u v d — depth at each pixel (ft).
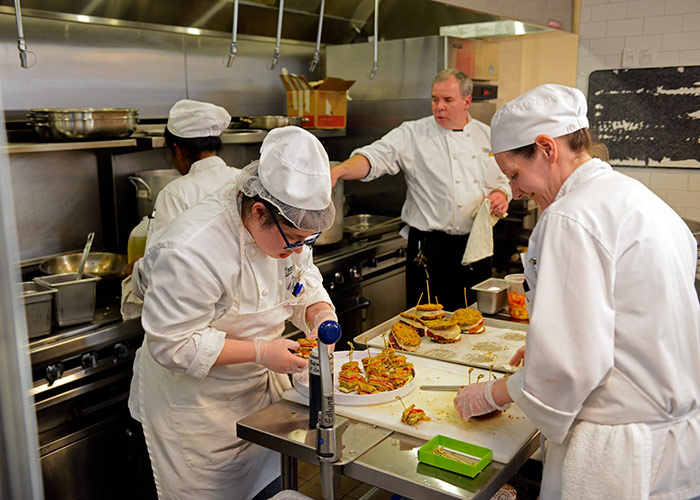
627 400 4.39
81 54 10.12
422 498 4.50
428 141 11.04
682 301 4.44
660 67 13.19
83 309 7.72
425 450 4.80
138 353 6.98
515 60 22.24
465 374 6.40
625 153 13.92
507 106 5.01
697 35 12.67
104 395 7.89
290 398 5.91
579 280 4.28
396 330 7.34
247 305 5.97
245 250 5.74
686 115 13.08
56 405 7.43
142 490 8.49
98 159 10.57
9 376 2.18
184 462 6.31
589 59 13.99
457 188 10.82
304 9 13.20
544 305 4.35
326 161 5.23
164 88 11.49
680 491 4.51
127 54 10.78
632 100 13.62
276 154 5.05
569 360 4.24
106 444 8.00
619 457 4.35
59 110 8.47
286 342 5.90
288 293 6.43
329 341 4.59
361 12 14.47
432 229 11.10
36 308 7.23
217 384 6.20
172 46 11.48
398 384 5.94
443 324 7.29
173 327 5.45
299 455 5.11
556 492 4.72
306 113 12.73
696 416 4.62
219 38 12.26
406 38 13.84
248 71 13.07
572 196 4.59
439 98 10.68
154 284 5.48
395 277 13.12
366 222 13.98
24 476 2.26
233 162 12.80
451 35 13.71
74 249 10.44
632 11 13.28
